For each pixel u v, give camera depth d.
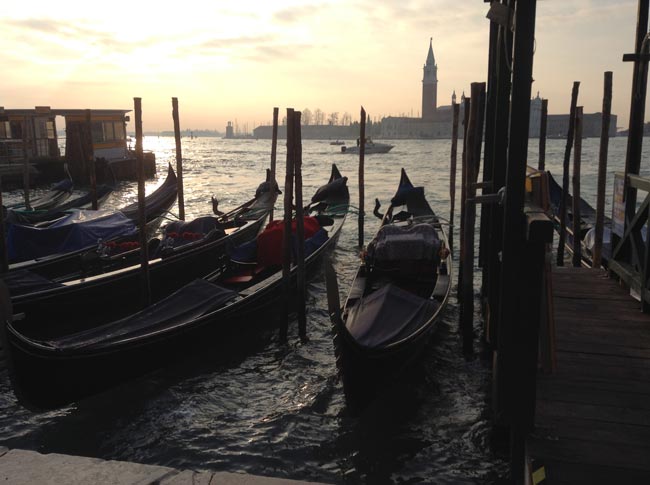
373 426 6.00
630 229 6.09
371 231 17.16
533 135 161.50
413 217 13.79
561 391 4.12
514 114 3.21
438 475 5.12
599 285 6.88
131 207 15.64
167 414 6.38
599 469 3.23
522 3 3.05
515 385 3.46
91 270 9.98
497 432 4.89
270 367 7.59
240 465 5.39
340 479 5.14
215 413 6.38
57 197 19.36
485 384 6.88
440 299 7.70
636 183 6.01
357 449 5.59
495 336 5.97
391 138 186.00
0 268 9.19
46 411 6.19
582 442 3.48
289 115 8.20
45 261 10.31
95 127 30.06
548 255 4.27
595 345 4.95
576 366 4.54
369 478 5.13
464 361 7.54
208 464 5.43
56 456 3.46
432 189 29.77
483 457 5.37
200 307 7.67
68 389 6.21
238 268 10.04
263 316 8.97
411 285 8.86
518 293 3.36
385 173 42.88
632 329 5.32
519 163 3.26
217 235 11.69
